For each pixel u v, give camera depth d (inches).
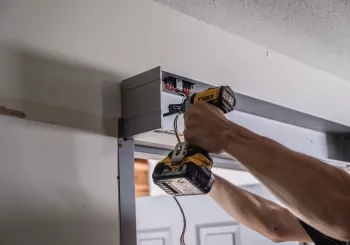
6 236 40.9
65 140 46.6
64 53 48.5
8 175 42.1
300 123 74.0
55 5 48.8
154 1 59.2
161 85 48.3
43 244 43.0
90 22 51.5
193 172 38.9
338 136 84.5
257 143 35.5
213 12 63.2
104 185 48.9
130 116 51.0
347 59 82.1
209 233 85.0
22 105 44.3
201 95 44.1
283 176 33.5
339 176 32.9
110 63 52.3
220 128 38.2
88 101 49.4
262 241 80.7
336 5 62.8
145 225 88.7
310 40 73.8
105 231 47.9
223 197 55.7
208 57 64.5
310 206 32.8
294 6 62.8
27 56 45.5
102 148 49.5
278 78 76.2
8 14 44.9
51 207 44.2
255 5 62.0
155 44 57.7
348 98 93.0
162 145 58.4
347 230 32.3
